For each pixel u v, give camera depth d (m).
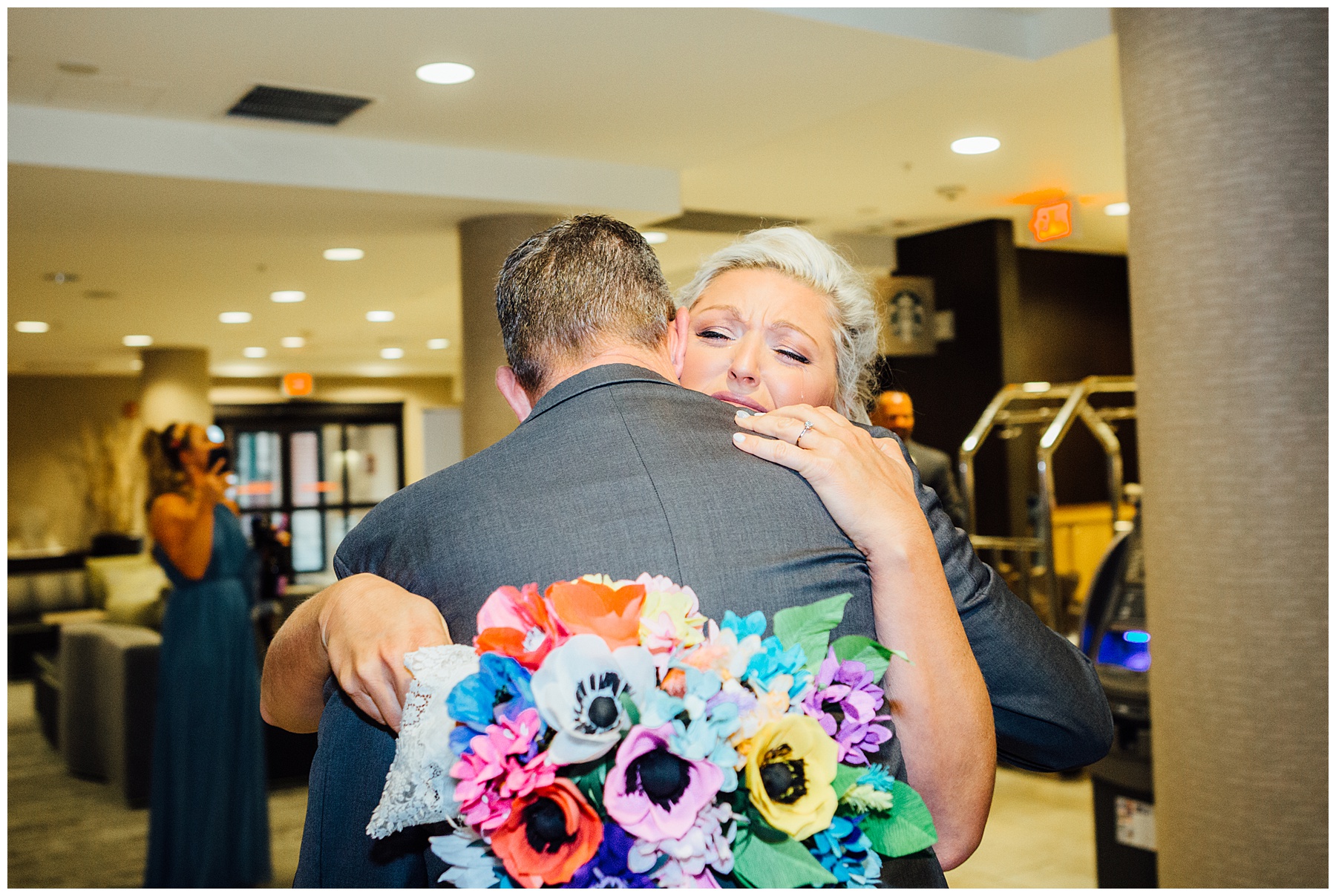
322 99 4.23
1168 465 2.67
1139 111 2.72
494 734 0.77
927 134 5.26
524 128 4.70
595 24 3.47
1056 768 1.22
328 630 0.94
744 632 0.84
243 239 5.99
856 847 0.86
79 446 13.46
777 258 1.40
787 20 3.47
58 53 3.66
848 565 0.96
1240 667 2.53
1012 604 1.12
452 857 0.81
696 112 4.48
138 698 5.57
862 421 1.51
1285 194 2.50
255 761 4.27
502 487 0.95
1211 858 2.57
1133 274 2.79
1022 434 7.77
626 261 1.07
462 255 5.61
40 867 4.57
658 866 0.79
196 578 4.22
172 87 4.04
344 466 15.35
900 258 8.30
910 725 0.98
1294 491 2.48
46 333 9.80
